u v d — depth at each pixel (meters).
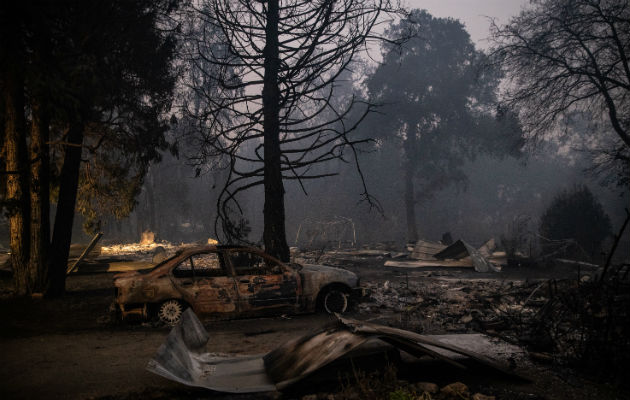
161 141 14.02
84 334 7.60
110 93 11.92
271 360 5.48
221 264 8.94
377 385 4.48
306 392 4.69
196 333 5.57
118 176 14.82
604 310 5.87
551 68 25.23
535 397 4.61
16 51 9.41
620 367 5.06
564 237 25.91
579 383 5.03
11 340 7.19
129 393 4.77
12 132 11.25
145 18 12.22
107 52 11.41
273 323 8.26
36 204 11.49
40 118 11.44
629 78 22.56
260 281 8.42
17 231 11.53
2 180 12.49
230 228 12.97
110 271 17.81
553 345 6.20
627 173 24.25
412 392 4.57
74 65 9.88
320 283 8.87
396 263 20.86
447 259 21.38
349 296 9.23
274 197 11.76
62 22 10.49
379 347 5.12
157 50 13.09
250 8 11.62
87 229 15.86
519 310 9.27
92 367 5.72
